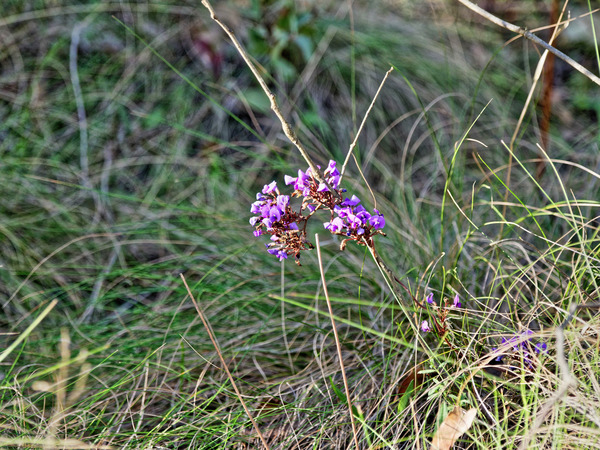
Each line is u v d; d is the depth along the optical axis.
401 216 1.50
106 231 1.54
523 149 1.68
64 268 1.51
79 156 1.65
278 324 1.42
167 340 1.39
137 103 1.75
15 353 1.39
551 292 1.35
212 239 1.53
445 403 1.23
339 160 1.65
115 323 1.45
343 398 1.25
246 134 1.73
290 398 1.34
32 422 1.27
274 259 1.48
